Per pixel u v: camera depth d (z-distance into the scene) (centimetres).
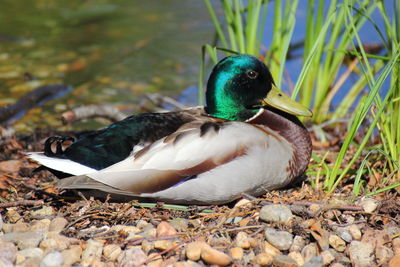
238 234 775
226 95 955
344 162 1055
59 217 829
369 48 1513
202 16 1891
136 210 861
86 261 743
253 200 856
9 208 898
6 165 1087
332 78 1259
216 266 728
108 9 1966
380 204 855
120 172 827
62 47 1705
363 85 1288
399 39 1053
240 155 846
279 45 1244
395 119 964
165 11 1942
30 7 1980
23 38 1752
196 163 836
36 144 1188
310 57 1007
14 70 1573
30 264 727
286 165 894
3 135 1192
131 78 1542
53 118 1359
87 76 1550
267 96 956
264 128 912
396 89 969
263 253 747
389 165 973
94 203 867
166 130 887
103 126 1341
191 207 860
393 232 808
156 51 1675
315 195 905
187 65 1603
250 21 1220
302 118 1245
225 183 849
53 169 886
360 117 906
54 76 1548
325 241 771
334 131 1270
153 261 735
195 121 877
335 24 1227
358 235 798
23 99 1405
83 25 1845
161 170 831
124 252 743
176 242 769
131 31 1798
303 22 1728
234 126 862
